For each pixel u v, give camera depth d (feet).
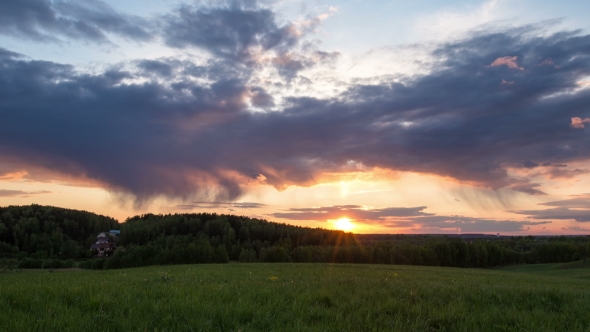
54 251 372.58
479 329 19.97
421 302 26.30
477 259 334.03
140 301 24.25
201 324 18.65
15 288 30.04
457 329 19.93
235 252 366.63
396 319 21.11
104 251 404.36
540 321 21.62
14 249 346.74
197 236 411.95
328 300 26.48
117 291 28.81
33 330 17.20
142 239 405.80
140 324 18.39
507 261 367.66
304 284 35.81
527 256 384.06
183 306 22.48
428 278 58.75
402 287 34.65
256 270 67.62
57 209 462.60
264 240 442.91
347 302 25.46
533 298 29.14
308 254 308.19
